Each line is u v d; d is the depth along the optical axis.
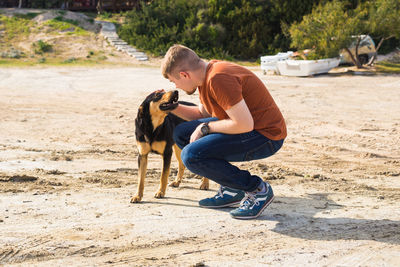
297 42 23.20
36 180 5.17
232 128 3.43
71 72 21.22
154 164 6.56
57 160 6.39
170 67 3.46
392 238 3.56
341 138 8.91
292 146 8.22
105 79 18.84
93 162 6.42
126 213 4.09
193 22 31.42
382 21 21.80
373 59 23.62
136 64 25.78
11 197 4.45
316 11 23.14
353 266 3.03
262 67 21.92
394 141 8.60
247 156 3.69
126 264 3.02
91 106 12.47
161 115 4.31
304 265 3.04
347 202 4.63
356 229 3.77
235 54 30.78
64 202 4.36
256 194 3.97
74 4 38.84
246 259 3.14
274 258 3.15
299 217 4.07
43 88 15.85
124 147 7.81
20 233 3.50
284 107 12.49
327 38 21.78
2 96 13.70
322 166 6.72
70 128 9.48
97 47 29.06
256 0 32.84
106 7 37.97
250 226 3.81
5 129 9.07
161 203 4.47
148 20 32.00
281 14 31.86
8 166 5.77
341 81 18.56
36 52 27.08
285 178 5.79
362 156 7.45
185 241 3.46
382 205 4.53
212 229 3.72
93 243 3.35
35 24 32.22
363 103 13.12
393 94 14.75
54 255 3.12
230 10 31.75
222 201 4.29
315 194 4.97
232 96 3.34
